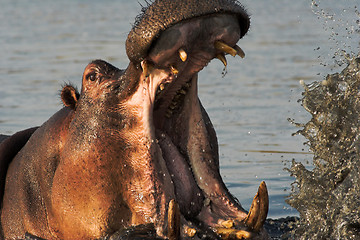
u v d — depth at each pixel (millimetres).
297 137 41844
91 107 20266
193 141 20219
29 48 84812
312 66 65938
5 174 23719
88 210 20125
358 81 19750
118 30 101250
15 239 22594
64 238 21172
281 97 53125
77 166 20156
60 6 150500
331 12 69188
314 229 20062
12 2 164000
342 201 19312
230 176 34812
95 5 150750
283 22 107375
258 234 18250
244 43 85438
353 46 42625
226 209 19578
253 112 48438
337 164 19844
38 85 59844
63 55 77500
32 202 22266
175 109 20391
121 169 19500
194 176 20047
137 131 19312
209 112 48719
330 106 20109
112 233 19859
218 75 64438
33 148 22703
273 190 32438
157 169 19172
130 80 19281
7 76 65000
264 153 38750
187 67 18516
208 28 17094
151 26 16719
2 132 41969
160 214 18953
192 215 19641
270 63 69562
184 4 16594
